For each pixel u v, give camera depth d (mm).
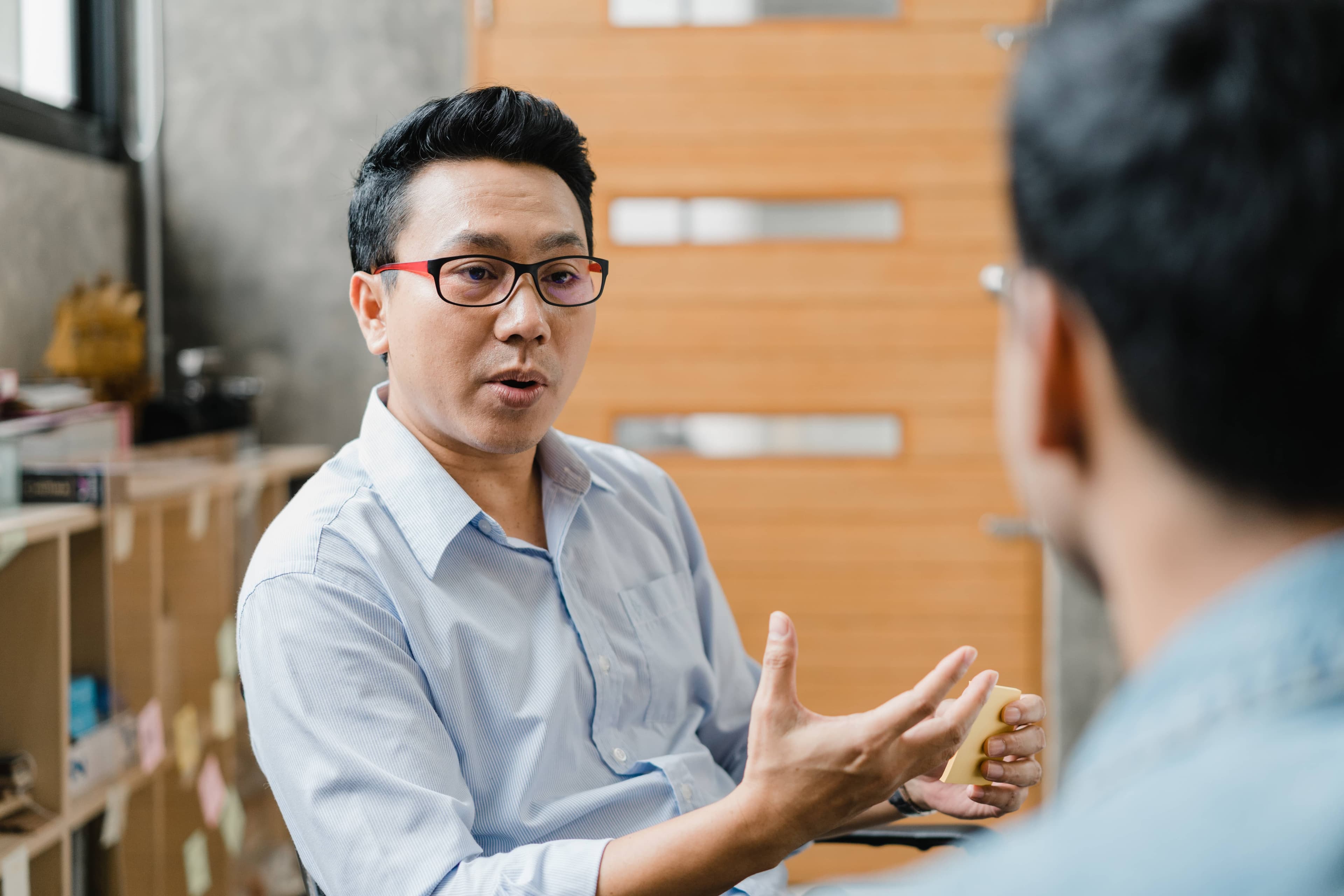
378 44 2891
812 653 2916
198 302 2934
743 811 878
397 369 1152
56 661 1820
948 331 2873
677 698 1252
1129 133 333
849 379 2887
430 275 1097
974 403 2875
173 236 2928
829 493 2908
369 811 970
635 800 1127
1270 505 341
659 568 1309
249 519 2488
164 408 2459
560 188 1143
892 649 2906
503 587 1155
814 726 868
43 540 1818
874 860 2857
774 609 2920
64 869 1813
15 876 1693
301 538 1077
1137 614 374
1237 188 321
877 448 2904
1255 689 318
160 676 2154
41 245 2482
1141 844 309
